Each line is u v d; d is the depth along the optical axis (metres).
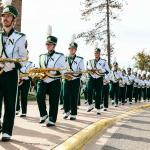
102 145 8.56
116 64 20.67
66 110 11.75
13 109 7.28
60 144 7.26
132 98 26.59
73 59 11.80
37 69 9.70
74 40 11.88
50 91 9.77
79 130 9.27
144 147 8.49
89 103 14.84
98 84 14.33
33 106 16.08
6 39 7.24
